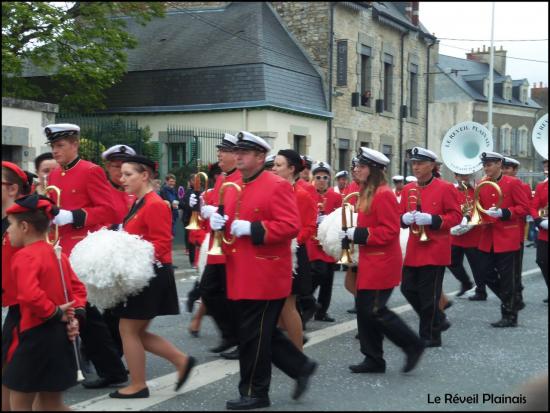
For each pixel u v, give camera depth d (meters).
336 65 23.83
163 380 6.48
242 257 5.62
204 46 22.59
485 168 9.80
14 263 4.59
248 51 21.64
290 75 22.19
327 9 23.59
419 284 7.82
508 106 41.25
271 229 5.47
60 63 20.58
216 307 7.38
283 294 5.63
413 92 29.72
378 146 26.95
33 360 4.57
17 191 5.04
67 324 4.70
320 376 6.59
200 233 8.70
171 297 5.96
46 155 7.14
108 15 22.92
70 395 6.02
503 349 7.70
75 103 21.16
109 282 5.56
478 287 11.18
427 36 30.09
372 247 6.57
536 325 9.15
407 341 6.52
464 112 37.75
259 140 5.73
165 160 21.42
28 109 14.67
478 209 9.10
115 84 22.61
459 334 8.53
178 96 21.77
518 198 9.30
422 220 7.55
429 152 7.88
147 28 24.52
